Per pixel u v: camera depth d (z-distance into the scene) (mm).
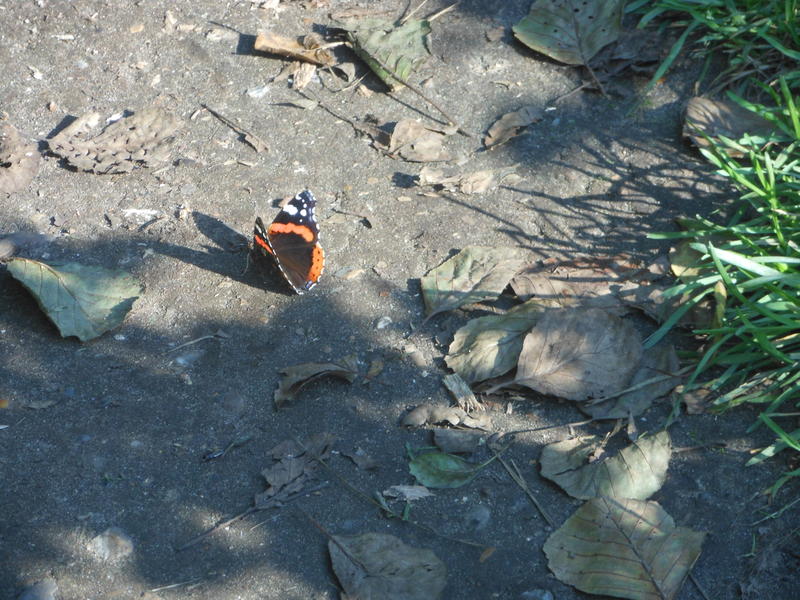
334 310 1294
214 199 1334
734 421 1255
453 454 1248
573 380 1260
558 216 1326
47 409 1257
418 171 1348
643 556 1215
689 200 1328
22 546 1220
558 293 1291
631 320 1286
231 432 1253
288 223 1289
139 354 1276
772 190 1297
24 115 1364
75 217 1324
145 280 1301
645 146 1352
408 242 1318
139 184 1340
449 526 1229
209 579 1215
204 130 1363
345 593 1209
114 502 1232
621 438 1251
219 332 1284
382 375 1272
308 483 1240
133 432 1252
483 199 1335
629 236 1316
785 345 1261
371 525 1229
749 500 1234
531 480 1242
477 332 1277
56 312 1277
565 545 1222
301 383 1263
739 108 1354
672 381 1262
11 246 1307
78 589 1212
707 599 1211
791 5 1358
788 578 1215
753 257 1274
